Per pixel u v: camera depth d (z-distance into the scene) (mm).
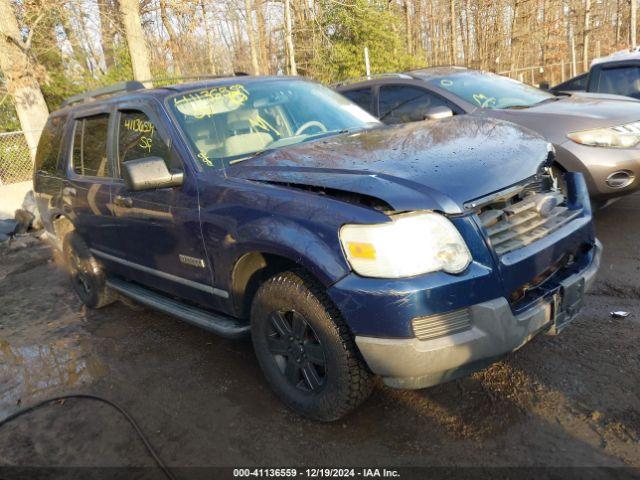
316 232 2521
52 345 4480
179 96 3654
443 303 2324
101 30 13273
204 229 3121
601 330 3441
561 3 28672
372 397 3066
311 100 4070
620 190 4844
